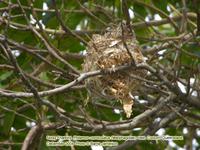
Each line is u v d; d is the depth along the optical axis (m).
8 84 12.14
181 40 11.55
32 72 12.38
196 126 11.55
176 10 12.72
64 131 11.92
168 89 10.90
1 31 12.34
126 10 10.28
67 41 12.38
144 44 12.97
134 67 9.66
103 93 9.90
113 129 10.12
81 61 12.75
